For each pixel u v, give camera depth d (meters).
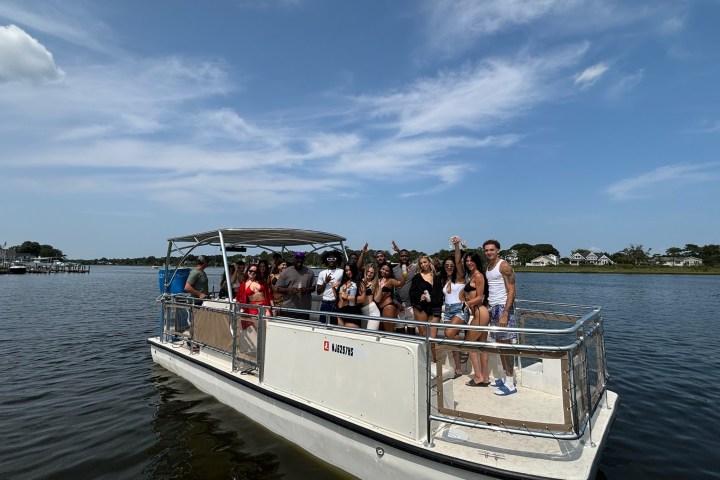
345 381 4.26
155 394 7.33
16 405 7.04
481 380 5.15
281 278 6.70
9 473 4.74
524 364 7.29
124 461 5.00
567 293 37.22
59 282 59.41
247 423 5.74
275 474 4.48
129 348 11.92
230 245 8.52
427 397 3.64
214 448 5.16
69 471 4.79
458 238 5.55
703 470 4.91
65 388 7.99
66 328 15.75
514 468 3.24
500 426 3.45
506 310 4.88
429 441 3.61
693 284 57.03
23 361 10.31
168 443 5.39
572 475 3.14
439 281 5.84
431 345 3.89
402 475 3.71
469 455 3.45
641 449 5.47
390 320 3.94
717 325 17.20
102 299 28.94
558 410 4.40
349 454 4.18
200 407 6.46
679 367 9.87
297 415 4.79
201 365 6.90
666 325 17.28
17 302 26.41
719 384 8.42
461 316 5.45
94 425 6.11
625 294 36.19
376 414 3.96
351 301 5.62
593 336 4.36
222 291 9.10
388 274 5.79
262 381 5.43
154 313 20.59
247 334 5.86
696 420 6.46
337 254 6.47
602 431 3.97
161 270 8.83
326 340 4.50
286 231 6.93
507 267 4.98
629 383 8.51
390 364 3.86
